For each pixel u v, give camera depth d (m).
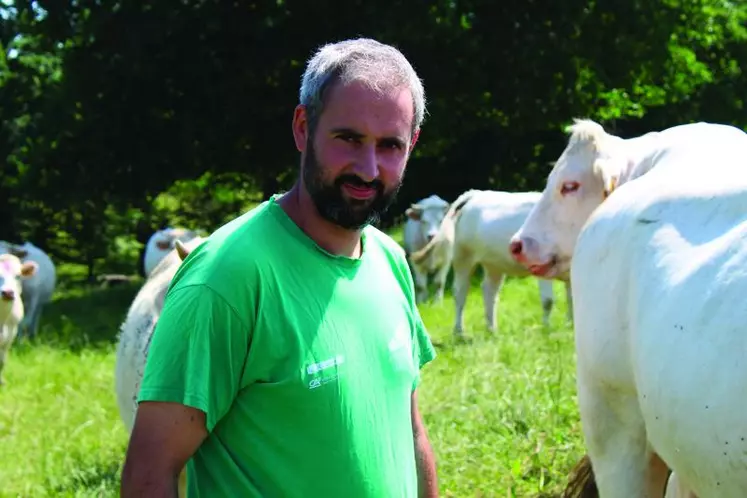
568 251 4.30
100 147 20.31
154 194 21.31
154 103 19.92
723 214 2.92
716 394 2.51
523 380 6.92
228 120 19.58
